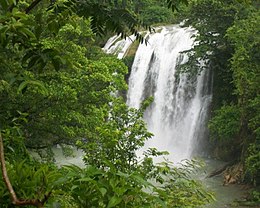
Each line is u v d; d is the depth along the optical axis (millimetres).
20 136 4223
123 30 2703
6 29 2064
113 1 2701
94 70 12828
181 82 24562
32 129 12781
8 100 10766
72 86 12016
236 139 20375
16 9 2082
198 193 5672
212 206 14438
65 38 11820
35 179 2494
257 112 16422
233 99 22078
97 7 2609
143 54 26703
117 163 5531
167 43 26141
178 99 24656
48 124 12750
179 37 25750
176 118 24594
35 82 2203
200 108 23453
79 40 13641
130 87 26547
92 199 2109
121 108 6340
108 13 2621
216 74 22703
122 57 26922
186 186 5473
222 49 21250
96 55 17234
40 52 2348
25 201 1760
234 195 15742
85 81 12359
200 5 19922
